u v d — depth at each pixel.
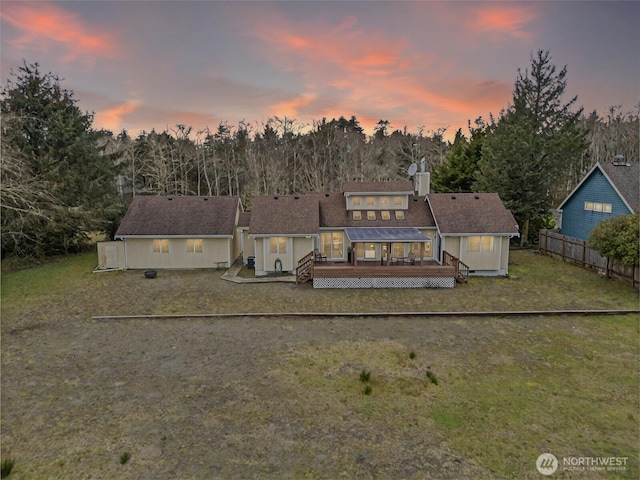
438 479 7.00
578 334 14.24
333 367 11.81
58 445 8.16
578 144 30.28
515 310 17.00
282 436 8.41
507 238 23.31
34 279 23.31
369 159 65.88
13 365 12.13
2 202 26.62
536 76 32.34
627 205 24.25
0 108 27.70
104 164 33.25
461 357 12.42
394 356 12.53
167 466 7.48
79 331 15.09
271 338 14.24
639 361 11.95
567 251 26.39
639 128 58.00
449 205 25.39
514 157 29.78
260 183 56.97
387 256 22.56
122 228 25.77
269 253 23.81
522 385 10.56
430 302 18.38
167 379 11.16
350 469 7.32
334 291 20.42
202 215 26.84
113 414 9.35
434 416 9.11
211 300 18.98
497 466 7.32
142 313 17.16
